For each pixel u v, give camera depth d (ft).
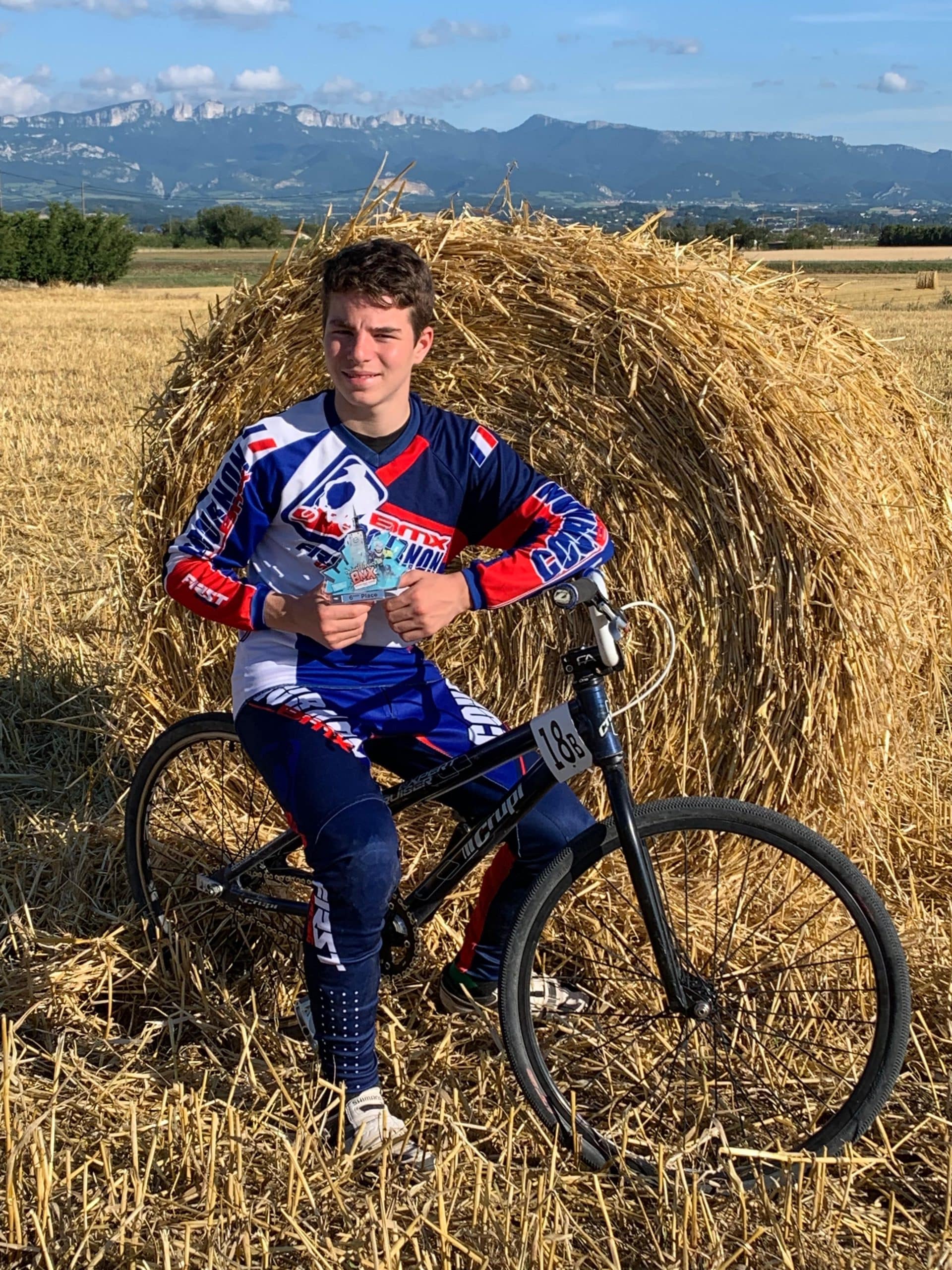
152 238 318.45
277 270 11.70
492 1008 9.00
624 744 10.92
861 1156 7.54
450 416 7.89
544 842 8.12
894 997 7.29
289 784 7.67
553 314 10.89
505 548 8.13
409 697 8.20
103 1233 6.77
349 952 7.63
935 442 13.26
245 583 7.69
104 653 15.87
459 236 11.20
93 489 26.23
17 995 9.20
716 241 12.64
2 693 14.94
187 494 12.17
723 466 10.12
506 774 8.16
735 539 10.21
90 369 51.11
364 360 7.36
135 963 9.55
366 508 7.72
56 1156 7.39
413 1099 8.23
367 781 7.75
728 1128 8.02
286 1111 8.02
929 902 10.91
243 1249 6.66
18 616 17.16
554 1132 7.82
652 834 7.71
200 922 10.27
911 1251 6.91
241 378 11.77
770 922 9.93
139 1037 8.82
